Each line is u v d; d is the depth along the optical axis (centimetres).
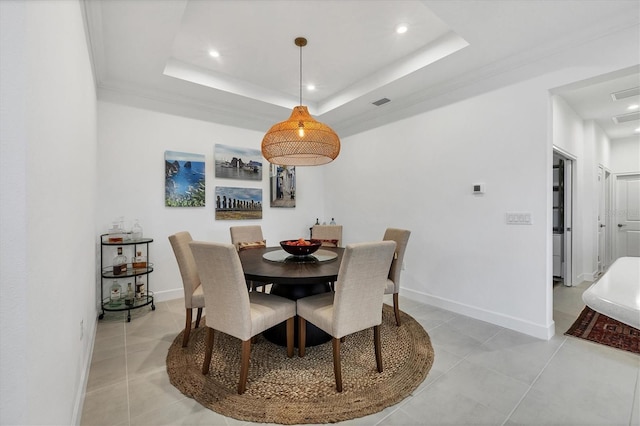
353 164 447
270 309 194
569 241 407
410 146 361
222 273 171
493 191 279
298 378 187
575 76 227
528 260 255
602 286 89
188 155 365
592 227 437
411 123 360
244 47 278
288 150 253
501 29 219
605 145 490
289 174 466
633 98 351
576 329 264
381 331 260
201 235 376
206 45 274
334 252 289
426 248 340
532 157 252
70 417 129
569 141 375
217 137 392
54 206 97
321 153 260
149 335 252
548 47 237
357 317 182
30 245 71
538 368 199
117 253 305
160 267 346
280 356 216
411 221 359
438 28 250
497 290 276
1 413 67
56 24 100
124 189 323
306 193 487
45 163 85
